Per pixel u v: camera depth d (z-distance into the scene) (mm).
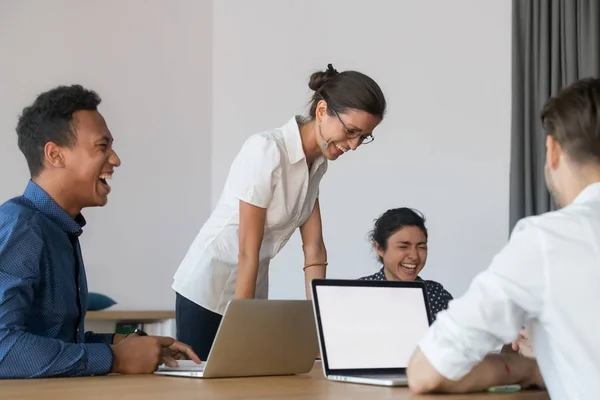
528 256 1230
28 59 4215
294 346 1681
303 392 1326
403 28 4180
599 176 1290
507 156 3764
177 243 4656
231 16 4879
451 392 1323
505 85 3797
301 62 4543
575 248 1216
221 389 1357
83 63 4398
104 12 4500
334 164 4379
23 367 1547
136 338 1717
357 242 4246
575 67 3498
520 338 1687
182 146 4738
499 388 1399
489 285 1241
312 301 1625
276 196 2328
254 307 1565
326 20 4477
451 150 3959
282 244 2508
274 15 4691
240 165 2324
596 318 1195
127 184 4488
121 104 4520
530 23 3648
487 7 3887
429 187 4020
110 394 1257
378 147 4223
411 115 4117
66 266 1808
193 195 4758
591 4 3463
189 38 4832
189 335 2521
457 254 3904
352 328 1644
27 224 1690
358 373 1610
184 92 4781
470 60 3928
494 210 3793
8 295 1591
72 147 1821
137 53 4605
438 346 1281
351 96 2186
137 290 4465
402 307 1731
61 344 1595
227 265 2477
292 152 2314
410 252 3105
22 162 4129
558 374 1255
